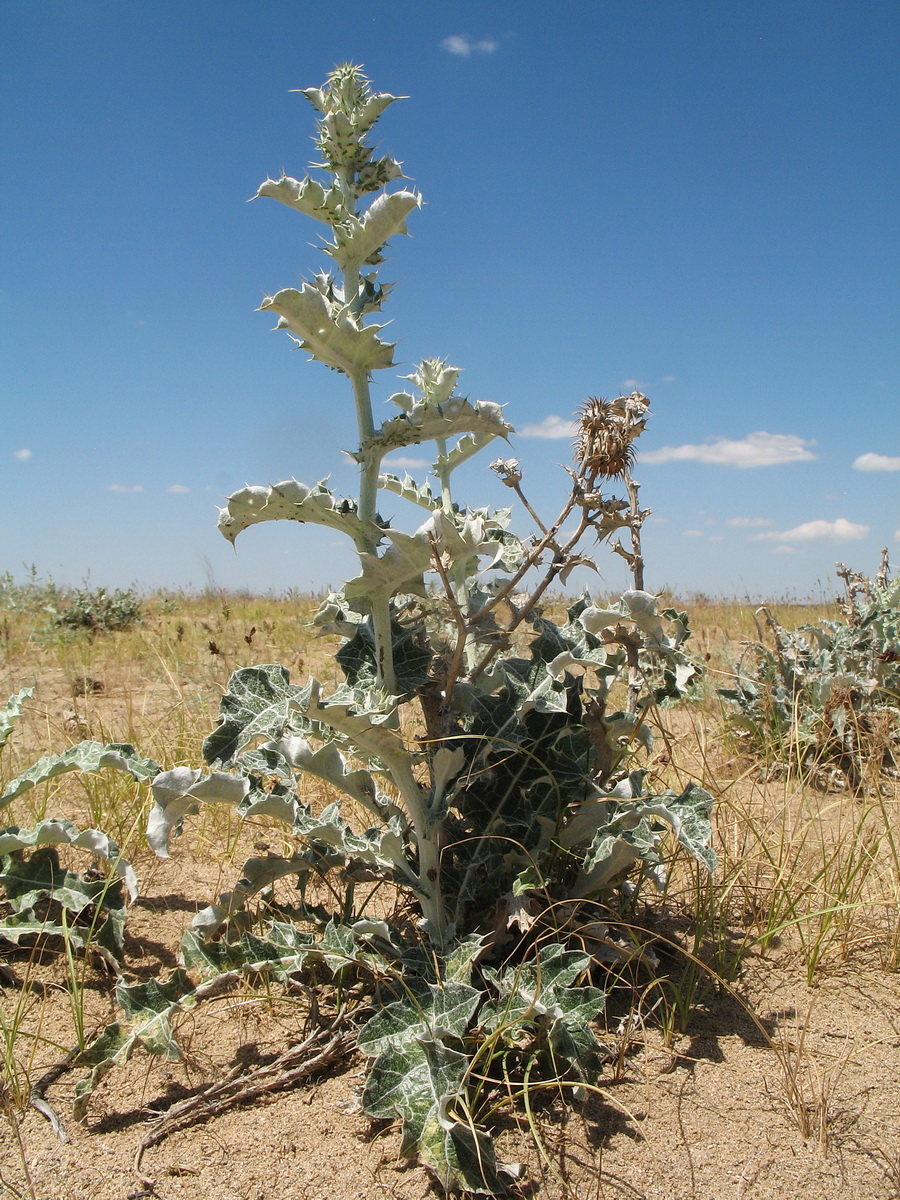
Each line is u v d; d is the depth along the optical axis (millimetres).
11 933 2449
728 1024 2320
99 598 11102
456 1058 1763
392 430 2020
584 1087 1935
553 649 2369
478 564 2855
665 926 2787
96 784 3754
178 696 5777
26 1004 2383
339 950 2146
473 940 2080
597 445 2139
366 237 2025
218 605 13086
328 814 2355
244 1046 2209
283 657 7664
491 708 2299
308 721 2271
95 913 2516
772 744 4383
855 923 2832
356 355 2020
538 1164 1779
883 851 3365
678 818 2107
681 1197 1705
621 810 2305
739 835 3369
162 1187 1738
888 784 4340
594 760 2496
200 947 2182
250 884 2377
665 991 2438
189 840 3574
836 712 4344
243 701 2100
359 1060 2131
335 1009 2311
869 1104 1993
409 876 2232
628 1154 1815
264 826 3674
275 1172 1776
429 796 2273
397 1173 1771
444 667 2426
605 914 2494
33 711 5602
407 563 1997
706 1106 1972
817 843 3471
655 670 2842
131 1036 1966
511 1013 1954
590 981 2361
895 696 4906
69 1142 1874
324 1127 1906
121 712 5680
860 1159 1815
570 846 2389
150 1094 2039
